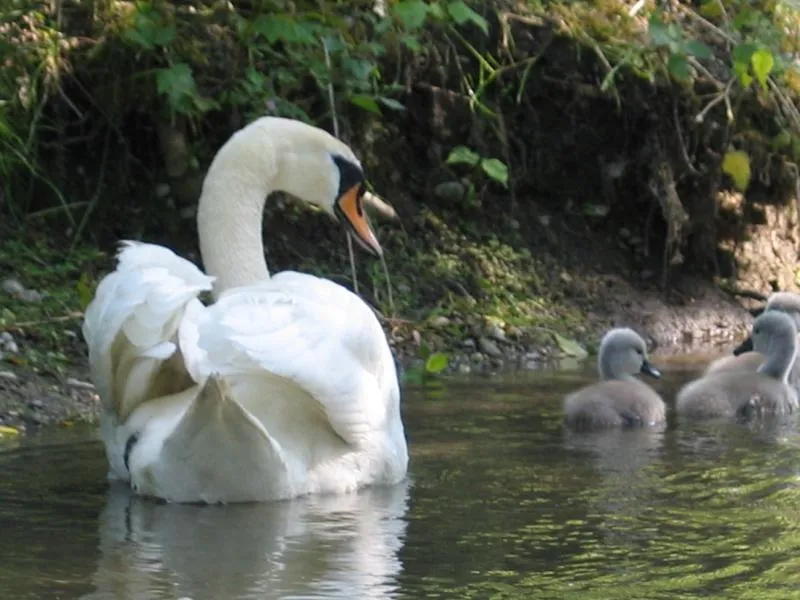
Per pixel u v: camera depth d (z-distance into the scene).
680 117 17.75
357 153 16.61
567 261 17.28
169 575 6.89
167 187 15.95
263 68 15.80
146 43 14.48
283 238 16.09
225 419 7.83
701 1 18.72
